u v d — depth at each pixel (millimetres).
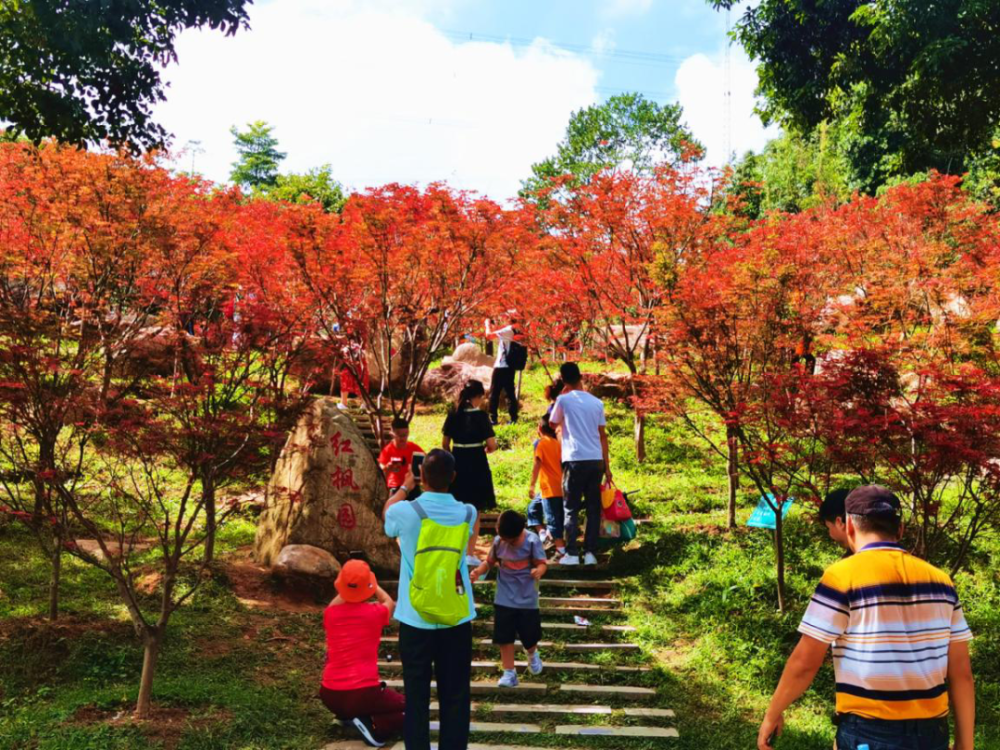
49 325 6418
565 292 12648
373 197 10234
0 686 5965
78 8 6777
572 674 6965
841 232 12461
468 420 8820
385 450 8977
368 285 10961
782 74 15359
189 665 6625
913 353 7848
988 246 11211
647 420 14227
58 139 7637
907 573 2992
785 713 6309
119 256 9242
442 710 4633
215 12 7508
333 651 5672
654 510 10594
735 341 8492
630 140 46156
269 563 8844
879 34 12922
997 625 7262
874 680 2898
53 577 6926
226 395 6285
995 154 16750
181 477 11406
